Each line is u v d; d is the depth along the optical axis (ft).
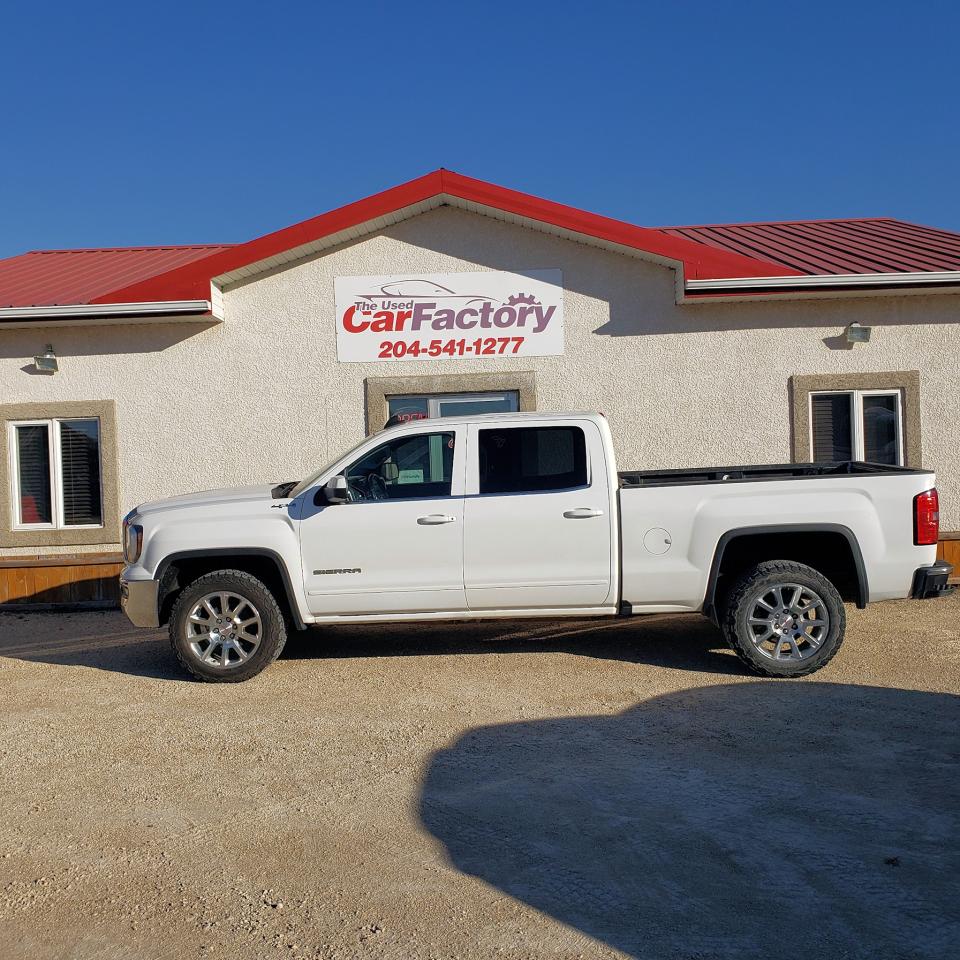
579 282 34.32
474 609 23.22
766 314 34.22
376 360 34.58
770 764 16.38
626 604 22.93
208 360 34.86
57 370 35.06
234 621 23.08
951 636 25.88
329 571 22.99
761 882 12.21
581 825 14.10
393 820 14.48
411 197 32.78
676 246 32.48
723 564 23.56
